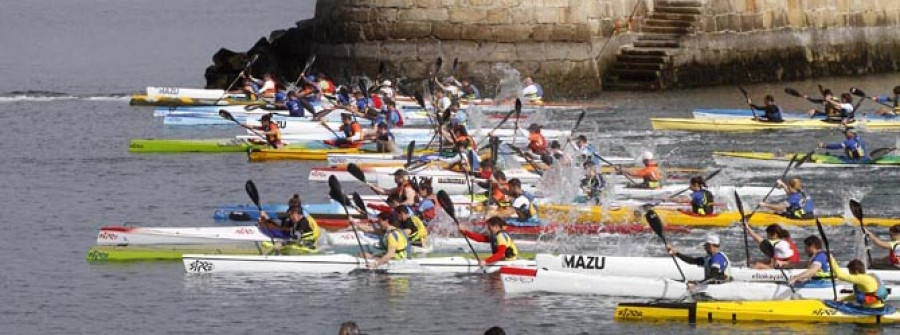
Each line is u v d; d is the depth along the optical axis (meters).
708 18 137.88
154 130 116.19
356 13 131.88
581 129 112.75
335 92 126.00
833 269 57.88
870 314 57.16
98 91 155.75
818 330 56.47
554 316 58.94
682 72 136.50
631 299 61.38
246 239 69.81
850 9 148.00
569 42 132.12
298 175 94.19
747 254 64.00
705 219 74.69
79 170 96.69
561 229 73.06
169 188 89.62
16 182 92.12
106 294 62.88
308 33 142.12
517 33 130.38
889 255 63.44
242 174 94.69
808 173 92.50
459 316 59.06
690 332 56.50
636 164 96.12
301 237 67.62
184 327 58.00
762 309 57.75
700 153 101.38
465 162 85.06
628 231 73.56
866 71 149.38
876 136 109.31
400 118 110.75
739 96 132.50
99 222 79.06
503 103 124.38
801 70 144.12
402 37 130.25
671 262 63.19
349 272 65.69
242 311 60.03
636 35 138.75
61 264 68.50
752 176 91.94
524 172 86.69
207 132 114.88
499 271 65.38
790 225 74.56
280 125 111.06
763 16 141.38
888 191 86.12
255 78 137.50
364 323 58.22
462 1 129.50
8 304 61.50
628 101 129.12
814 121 112.69
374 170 90.56
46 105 134.12
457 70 129.75
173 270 66.62
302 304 60.88
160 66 195.38
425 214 72.00
